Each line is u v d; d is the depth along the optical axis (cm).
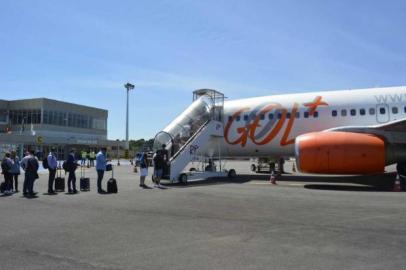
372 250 709
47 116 7894
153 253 706
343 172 1748
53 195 1597
